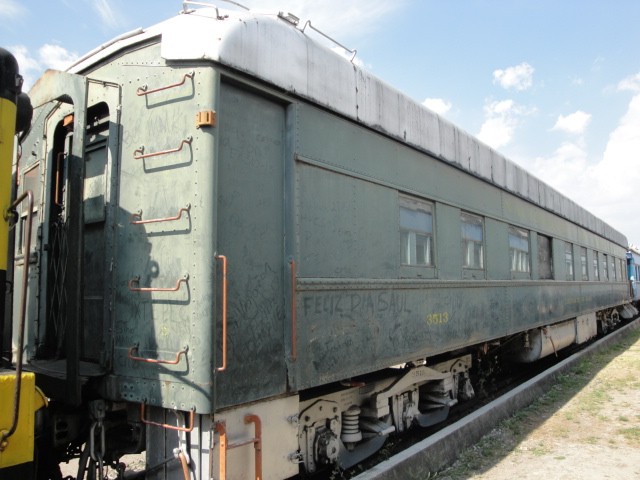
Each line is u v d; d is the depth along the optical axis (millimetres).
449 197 6520
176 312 3375
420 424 6266
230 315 3445
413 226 5711
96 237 4082
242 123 3658
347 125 4641
